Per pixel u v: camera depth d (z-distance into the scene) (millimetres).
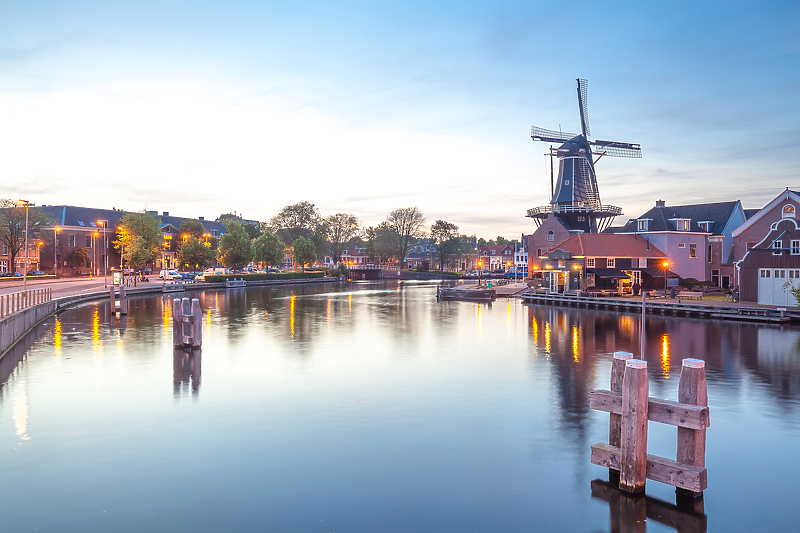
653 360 26672
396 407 18422
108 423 16500
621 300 54250
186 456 13883
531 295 64688
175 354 28328
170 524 10531
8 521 10594
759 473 12953
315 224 148375
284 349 30266
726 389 20875
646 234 70938
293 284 115438
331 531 10336
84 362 25984
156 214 132625
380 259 192250
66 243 103312
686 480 10859
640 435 11344
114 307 46750
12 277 85375
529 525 10602
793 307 45219
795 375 23266
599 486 12227
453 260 164375
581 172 85875
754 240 55469
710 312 45781
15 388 20844
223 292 81250
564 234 80312
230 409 18062
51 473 12797
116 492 11844
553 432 15844
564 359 27453
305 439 15188
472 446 14703
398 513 11023
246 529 10359
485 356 28297
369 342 33094
